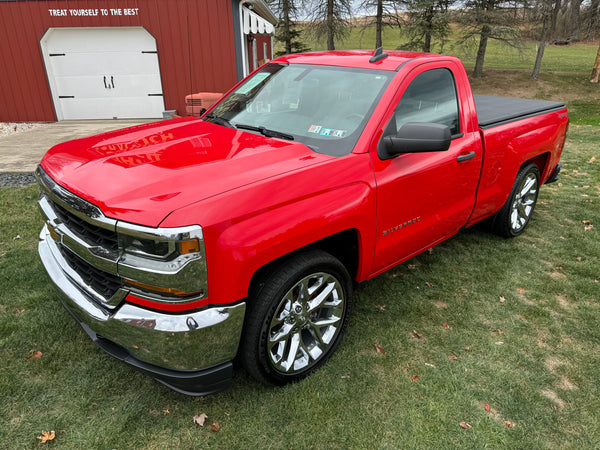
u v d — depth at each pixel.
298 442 2.37
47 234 3.03
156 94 12.30
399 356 3.03
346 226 2.67
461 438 2.44
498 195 4.27
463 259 4.45
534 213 5.67
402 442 2.39
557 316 3.58
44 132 10.08
